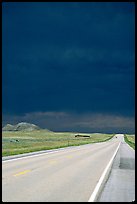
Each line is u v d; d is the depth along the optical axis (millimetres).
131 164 27984
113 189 14547
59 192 13352
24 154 37312
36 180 16547
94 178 18031
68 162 28609
